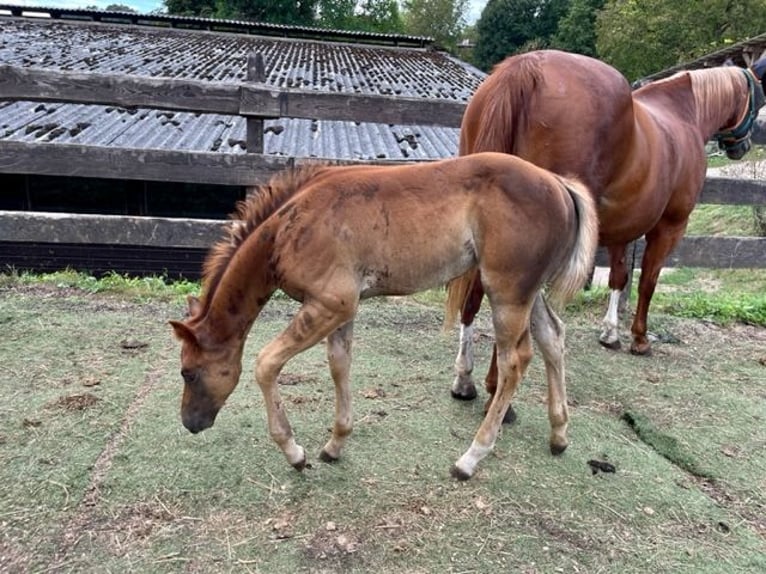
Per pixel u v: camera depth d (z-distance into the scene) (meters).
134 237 3.97
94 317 3.81
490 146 2.59
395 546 1.99
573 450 2.63
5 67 3.58
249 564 1.89
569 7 36.44
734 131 3.99
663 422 2.95
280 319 3.97
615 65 22.78
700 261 4.55
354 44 20.58
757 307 4.66
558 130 2.54
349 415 2.35
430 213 2.06
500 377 2.30
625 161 2.83
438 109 3.99
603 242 3.31
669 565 2.00
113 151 3.81
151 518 2.06
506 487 2.34
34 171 3.77
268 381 2.13
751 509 2.32
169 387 2.96
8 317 3.70
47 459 2.32
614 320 3.87
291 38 20.50
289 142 7.56
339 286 2.03
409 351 3.59
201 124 8.05
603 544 2.07
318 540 2.00
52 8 18.14
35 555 1.87
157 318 3.86
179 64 10.88
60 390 2.87
